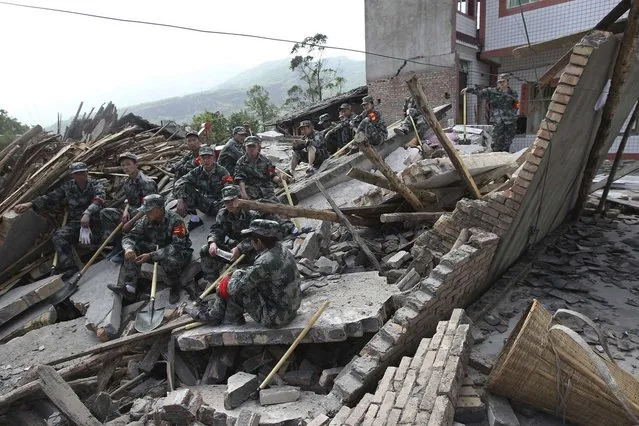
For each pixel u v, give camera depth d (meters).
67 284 6.98
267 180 7.68
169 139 12.68
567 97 4.07
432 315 4.43
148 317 5.79
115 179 8.98
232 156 8.48
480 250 4.54
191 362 5.16
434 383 3.37
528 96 15.90
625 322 4.63
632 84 5.47
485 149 10.51
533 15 14.94
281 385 4.42
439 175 5.81
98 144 9.02
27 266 7.47
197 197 7.65
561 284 5.46
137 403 4.63
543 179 4.86
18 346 5.82
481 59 16.89
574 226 7.53
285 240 7.09
